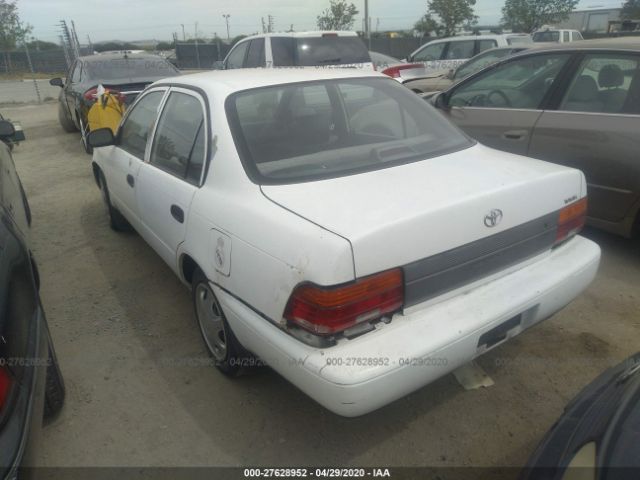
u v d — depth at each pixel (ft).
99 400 8.73
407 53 82.28
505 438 7.70
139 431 8.06
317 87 9.46
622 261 12.82
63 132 34.50
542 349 9.61
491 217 6.98
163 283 12.71
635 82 11.75
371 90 10.03
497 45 36.99
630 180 11.76
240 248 7.11
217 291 7.85
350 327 6.10
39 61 92.48
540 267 7.79
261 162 7.89
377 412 8.25
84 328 10.85
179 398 8.71
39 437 5.82
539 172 7.99
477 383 8.79
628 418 5.03
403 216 6.29
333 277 5.86
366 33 67.10
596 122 12.17
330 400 6.03
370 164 8.16
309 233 6.19
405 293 6.36
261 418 8.21
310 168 7.93
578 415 5.89
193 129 9.21
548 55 13.57
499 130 14.16
